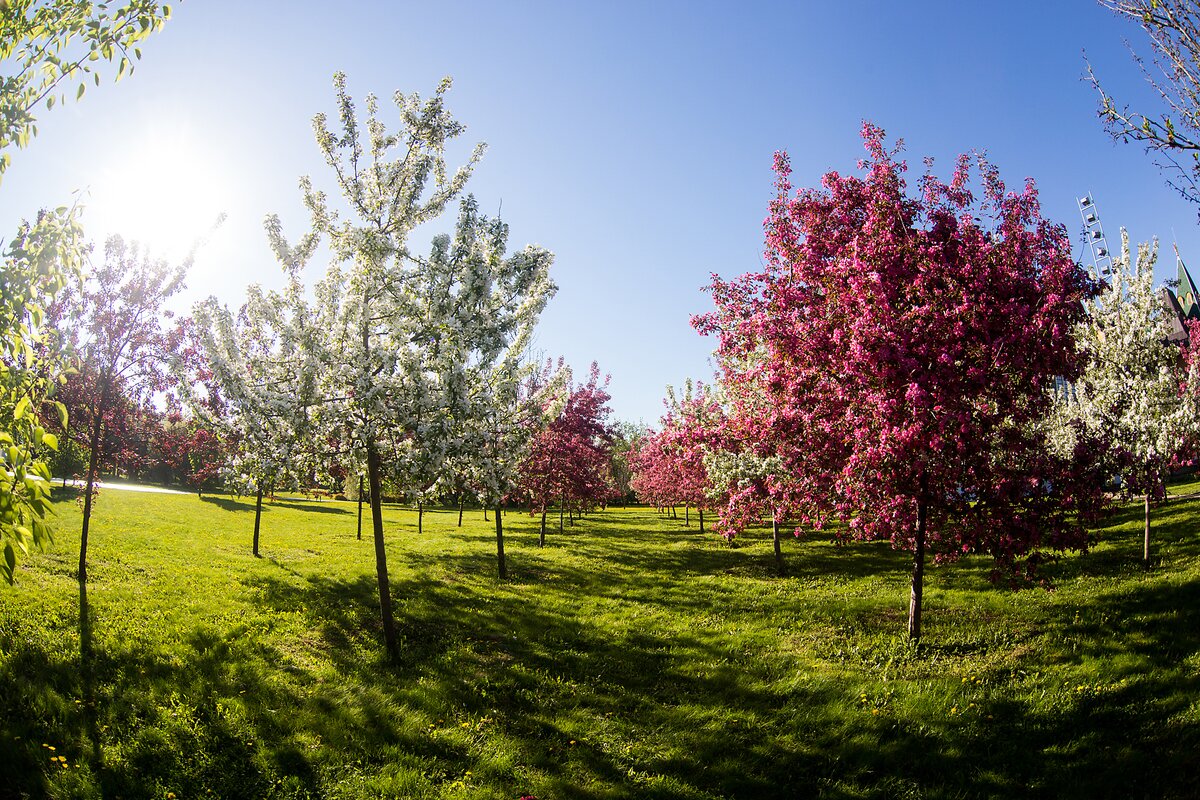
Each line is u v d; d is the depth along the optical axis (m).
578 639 11.77
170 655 9.32
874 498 10.12
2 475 4.39
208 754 6.99
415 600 14.27
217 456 29.03
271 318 10.24
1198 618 9.82
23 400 4.88
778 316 11.21
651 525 36.22
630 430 73.12
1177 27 6.53
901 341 9.22
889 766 7.23
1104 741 7.15
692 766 7.39
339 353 10.14
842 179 11.17
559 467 24.95
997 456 10.17
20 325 4.97
